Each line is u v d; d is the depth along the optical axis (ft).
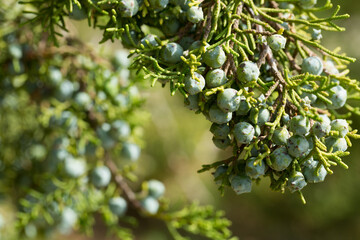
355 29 2.78
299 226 3.75
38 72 1.34
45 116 1.29
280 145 0.98
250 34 1.01
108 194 1.35
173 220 1.34
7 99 1.43
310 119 0.98
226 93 0.97
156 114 2.11
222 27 1.03
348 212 3.30
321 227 3.55
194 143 2.50
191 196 2.57
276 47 0.98
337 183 3.24
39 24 1.31
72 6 1.08
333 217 3.40
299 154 0.97
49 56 1.31
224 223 1.31
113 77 1.32
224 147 1.03
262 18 1.05
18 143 1.49
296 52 1.06
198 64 0.97
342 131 0.99
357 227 3.36
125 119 1.33
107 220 1.35
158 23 1.07
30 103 1.43
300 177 0.98
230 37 0.98
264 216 3.85
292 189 0.99
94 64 1.32
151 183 1.36
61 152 1.33
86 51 1.32
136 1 1.03
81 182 1.34
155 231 3.59
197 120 2.57
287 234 3.76
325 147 0.97
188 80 0.97
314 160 0.99
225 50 0.98
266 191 3.68
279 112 0.98
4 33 1.32
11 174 1.47
